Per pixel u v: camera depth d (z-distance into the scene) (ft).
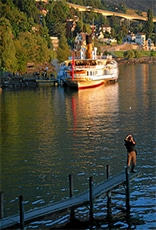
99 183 178.60
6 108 402.93
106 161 226.99
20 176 206.90
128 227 156.15
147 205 171.42
